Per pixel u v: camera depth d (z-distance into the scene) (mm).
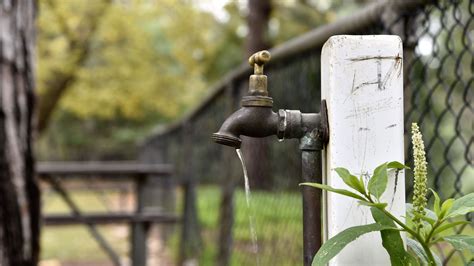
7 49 2658
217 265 4230
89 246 7891
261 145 3461
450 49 1605
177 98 16500
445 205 897
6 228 2652
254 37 11609
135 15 12484
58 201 11391
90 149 21703
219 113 4578
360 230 916
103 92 15227
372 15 1726
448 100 1562
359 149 1066
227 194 3928
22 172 2709
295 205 2736
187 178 6340
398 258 928
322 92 1141
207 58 17281
